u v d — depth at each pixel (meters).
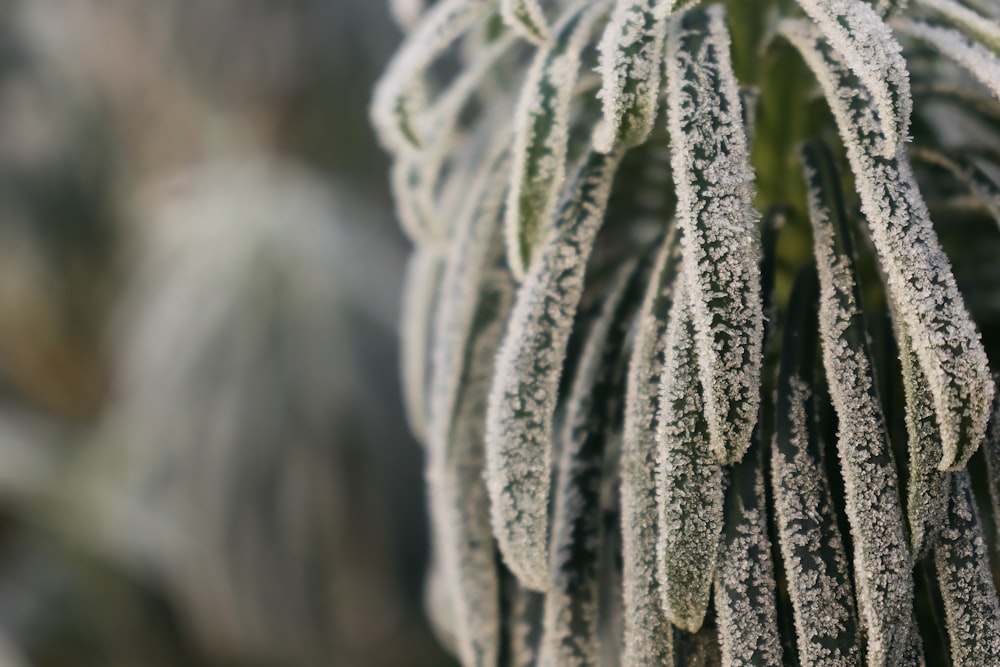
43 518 0.68
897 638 0.30
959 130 0.35
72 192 0.75
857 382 0.31
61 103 0.73
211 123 0.72
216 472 0.65
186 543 0.66
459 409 0.34
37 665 0.65
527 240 0.32
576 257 0.32
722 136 0.31
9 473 0.67
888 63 0.30
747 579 0.31
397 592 0.69
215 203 0.70
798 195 0.34
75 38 0.72
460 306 0.34
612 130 0.31
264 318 0.67
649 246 0.34
